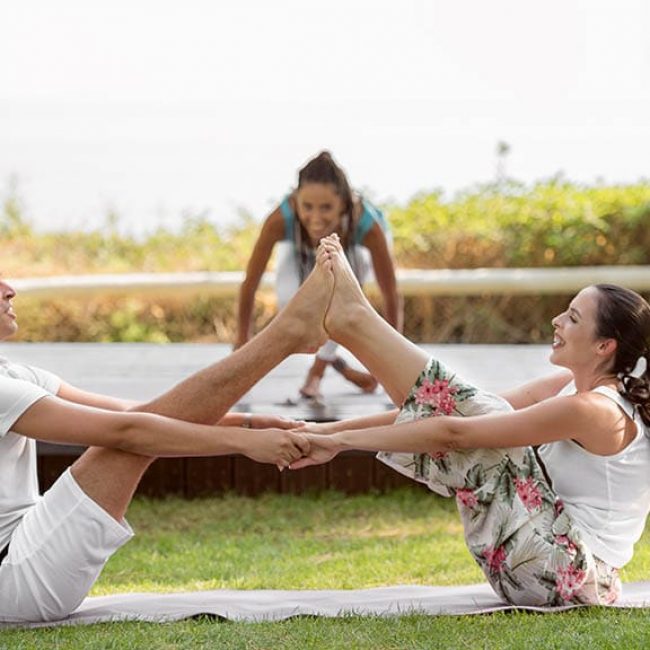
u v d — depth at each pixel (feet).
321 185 28.71
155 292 50.93
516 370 38.78
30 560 17.93
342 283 18.61
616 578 19.19
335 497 31.96
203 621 18.56
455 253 54.03
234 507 31.22
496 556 18.60
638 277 50.11
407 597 20.29
